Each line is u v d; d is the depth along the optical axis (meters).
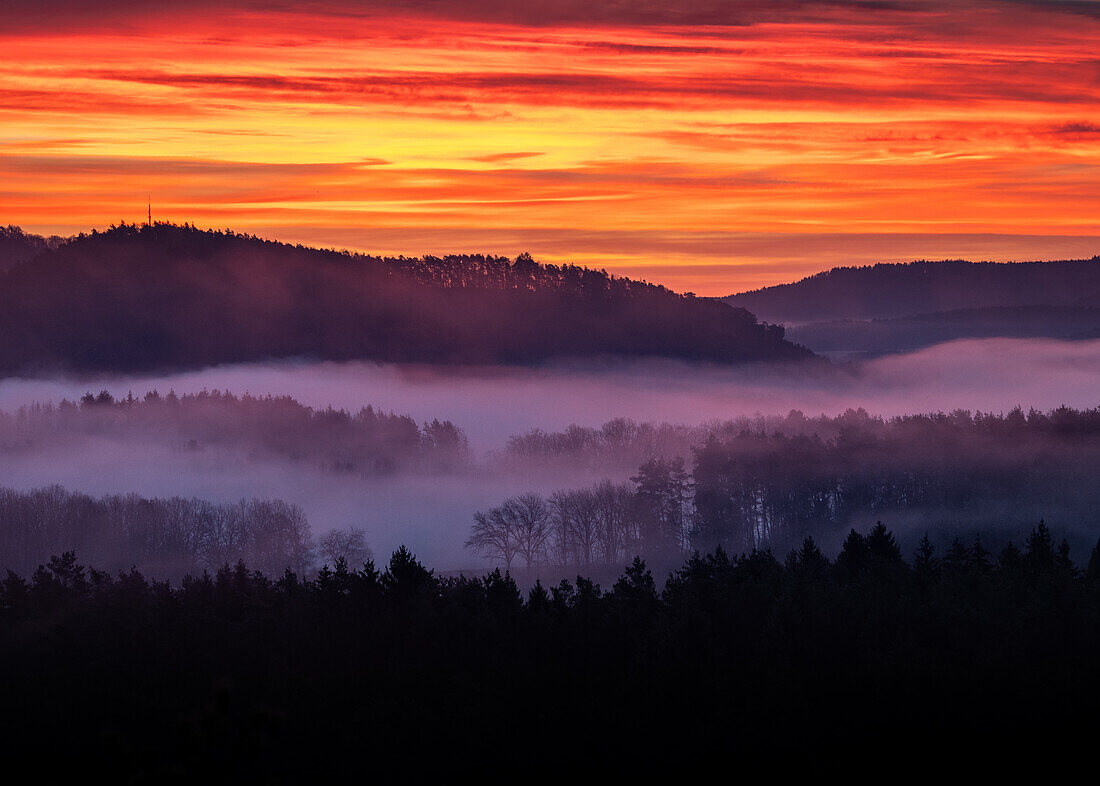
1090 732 107.25
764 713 115.31
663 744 109.62
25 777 93.75
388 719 114.12
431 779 102.12
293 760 103.69
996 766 102.19
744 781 102.38
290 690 119.69
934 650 125.06
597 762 106.00
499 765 105.69
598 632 135.25
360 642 133.75
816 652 126.25
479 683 124.62
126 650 128.00
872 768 103.56
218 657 127.94
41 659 124.62
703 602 135.62
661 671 124.94
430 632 135.38
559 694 121.88
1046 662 121.62
